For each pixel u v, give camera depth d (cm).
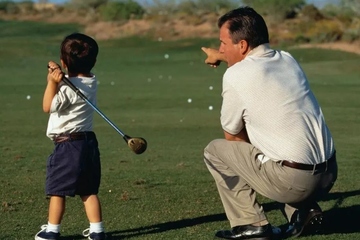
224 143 582
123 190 801
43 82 2716
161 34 5156
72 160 571
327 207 709
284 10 5325
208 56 606
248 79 556
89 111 585
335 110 1791
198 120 1633
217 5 6034
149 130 1459
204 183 845
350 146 1198
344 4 5500
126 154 1114
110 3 6169
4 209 705
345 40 4288
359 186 820
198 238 596
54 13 6781
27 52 4056
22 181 858
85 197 586
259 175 562
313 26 4831
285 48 4203
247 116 561
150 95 2227
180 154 1120
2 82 2714
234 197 577
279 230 604
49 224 582
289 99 556
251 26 568
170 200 748
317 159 551
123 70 3394
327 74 2992
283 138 552
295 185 551
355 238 589
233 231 583
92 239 581
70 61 582
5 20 6419
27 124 1555
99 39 5275
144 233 614
